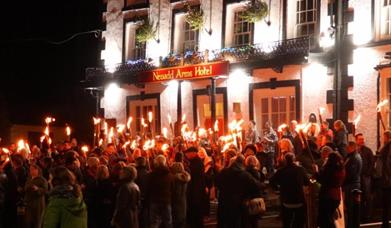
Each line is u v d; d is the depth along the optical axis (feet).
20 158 49.57
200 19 85.61
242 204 41.42
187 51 87.10
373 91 68.28
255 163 43.88
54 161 50.85
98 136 80.23
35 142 133.18
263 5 79.00
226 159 47.75
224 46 84.17
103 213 41.75
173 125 88.74
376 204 56.18
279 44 75.87
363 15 69.56
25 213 43.24
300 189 41.81
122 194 39.40
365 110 68.80
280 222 54.80
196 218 47.32
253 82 79.77
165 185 43.11
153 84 91.86
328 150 46.11
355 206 46.39
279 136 68.13
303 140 46.47
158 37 92.84
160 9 92.94
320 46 73.26
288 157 42.29
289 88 76.23
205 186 48.62
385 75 67.00
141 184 44.80
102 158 49.47
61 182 32.89
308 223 43.55
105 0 100.68
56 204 32.09
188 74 83.61
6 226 46.14
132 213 39.68
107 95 98.43
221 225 42.04
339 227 41.88
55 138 129.70
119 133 75.41
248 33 82.07
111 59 99.04
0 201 44.75
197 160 47.83
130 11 96.99
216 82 83.71
